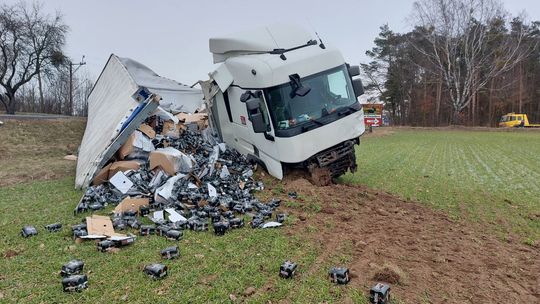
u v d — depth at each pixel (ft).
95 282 14.82
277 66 28.91
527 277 16.20
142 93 33.88
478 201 30.96
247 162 34.71
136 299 13.60
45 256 17.43
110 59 62.85
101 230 20.38
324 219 23.27
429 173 45.19
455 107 167.32
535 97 198.18
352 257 17.58
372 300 13.41
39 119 98.43
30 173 43.50
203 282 14.90
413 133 132.57
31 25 146.61
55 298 13.66
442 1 163.94
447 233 21.88
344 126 30.14
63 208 26.13
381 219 23.82
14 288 14.44
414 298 13.92
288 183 30.50
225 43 34.76
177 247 17.37
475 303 13.84
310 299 13.70
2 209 26.07
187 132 40.11
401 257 17.72
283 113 28.91
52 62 155.94
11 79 144.87
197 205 25.20
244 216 23.90
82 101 220.84
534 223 24.82
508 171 46.73
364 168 48.78
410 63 206.90
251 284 14.82
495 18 166.09
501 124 169.89
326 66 30.32
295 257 17.46
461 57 177.27
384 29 225.15
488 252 19.02
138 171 30.22
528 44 181.27
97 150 34.37
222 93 36.47
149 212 24.12
